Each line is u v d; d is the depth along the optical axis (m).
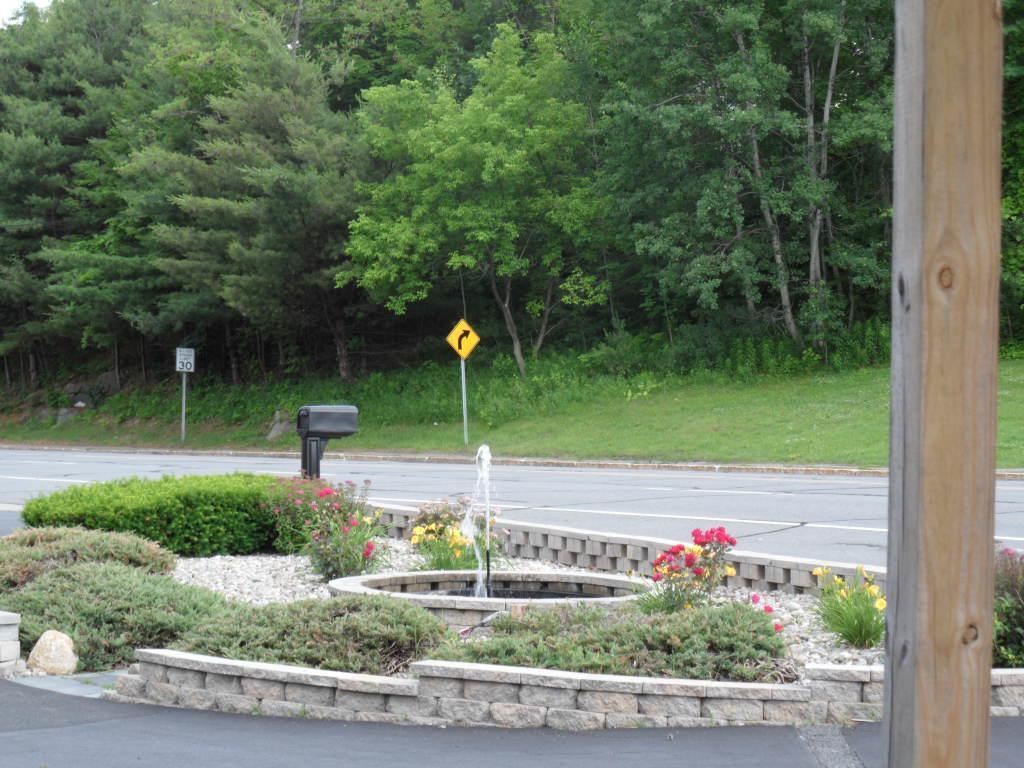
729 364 31.42
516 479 20.59
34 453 33.62
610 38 31.42
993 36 2.27
